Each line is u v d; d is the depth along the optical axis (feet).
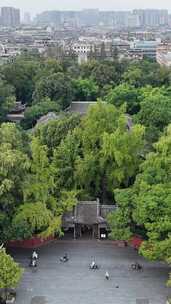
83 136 404.36
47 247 367.04
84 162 390.83
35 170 360.89
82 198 395.55
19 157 340.80
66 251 361.92
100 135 402.31
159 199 327.26
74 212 380.17
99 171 397.60
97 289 313.94
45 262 345.92
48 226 350.84
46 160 367.25
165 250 314.55
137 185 352.69
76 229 382.01
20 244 364.17
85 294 308.19
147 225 325.01
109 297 305.12
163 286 317.63
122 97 641.81
